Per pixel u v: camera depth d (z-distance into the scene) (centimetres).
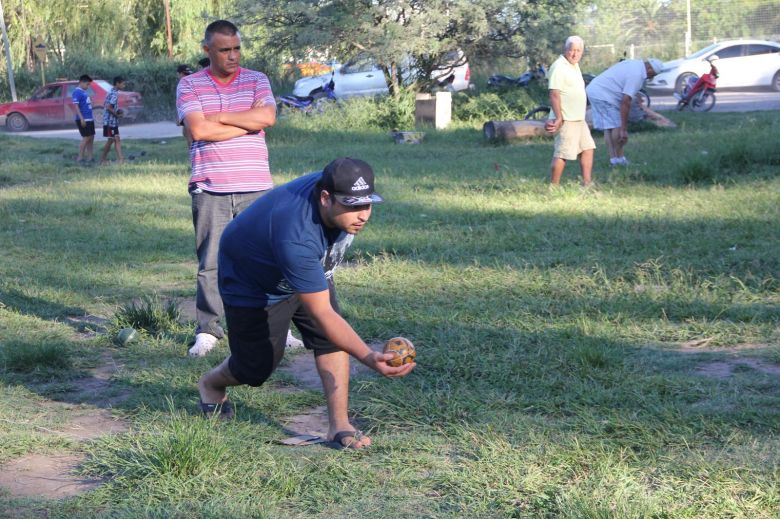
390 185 1298
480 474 361
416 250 853
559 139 1128
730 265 717
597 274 704
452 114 2450
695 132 1698
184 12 4128
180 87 567
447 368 507
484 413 434
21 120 3189
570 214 980
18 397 491
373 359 358
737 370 493
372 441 407
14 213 1200
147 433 409
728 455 373
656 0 4359
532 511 330
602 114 1326
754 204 950
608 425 409
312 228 358
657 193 1076
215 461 374
